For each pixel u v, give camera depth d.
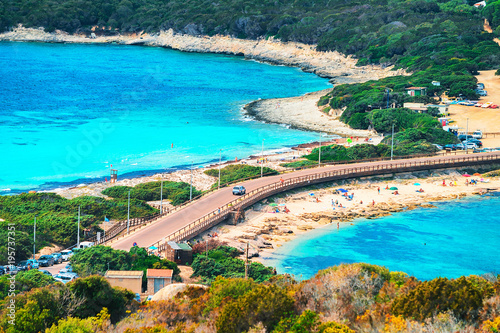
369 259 88.56
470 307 42.41
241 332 43.47
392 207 114.50
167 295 58.25
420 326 39.53
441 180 132.50
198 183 130.88
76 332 43.00
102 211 109.94
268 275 79.00
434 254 91.00
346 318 43.84
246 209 109.50
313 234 99.62
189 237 93.38
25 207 110.12
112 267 78.06
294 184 120.81
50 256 85.19
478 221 107.25
